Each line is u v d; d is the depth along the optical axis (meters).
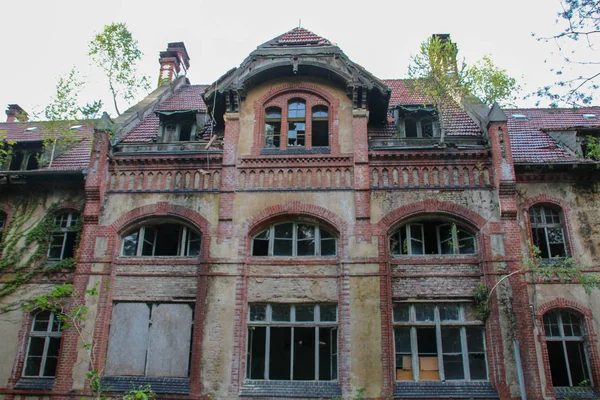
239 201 17.91
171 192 18.33
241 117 19.28
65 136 21.81
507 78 20.98
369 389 15.38
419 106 19.97
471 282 16.84
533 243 18.19
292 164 18.27
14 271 18.89
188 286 17.36
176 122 21.12
